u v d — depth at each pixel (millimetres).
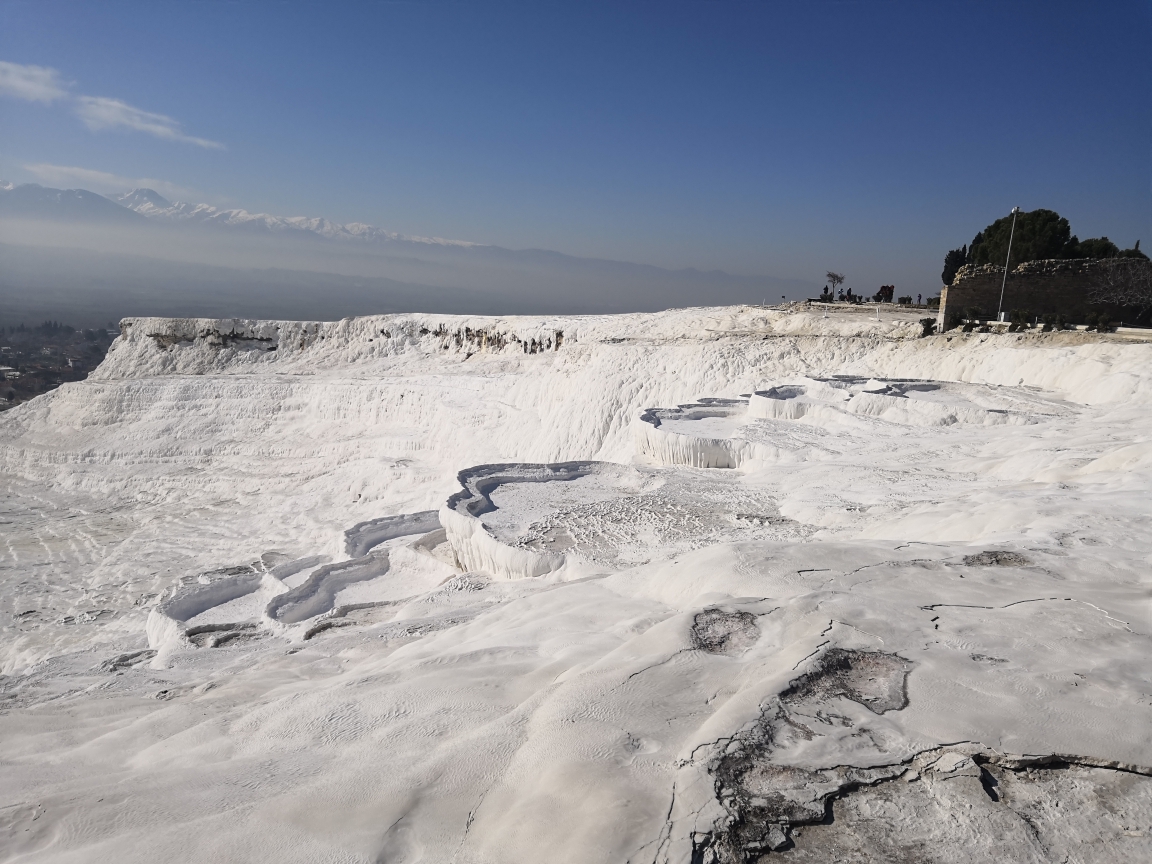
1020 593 6152
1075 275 27578
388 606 13352
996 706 4406
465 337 53781
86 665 12117
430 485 32531
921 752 4027
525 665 6211
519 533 12797
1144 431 13758
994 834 3428
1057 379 21359
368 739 5148
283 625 13117
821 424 19562
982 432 16688
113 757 5898
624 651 5770
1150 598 5898
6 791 5305
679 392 31188
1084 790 3688
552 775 4113
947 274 48531
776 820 3564
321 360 57312
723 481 15383
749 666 5203
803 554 7680
